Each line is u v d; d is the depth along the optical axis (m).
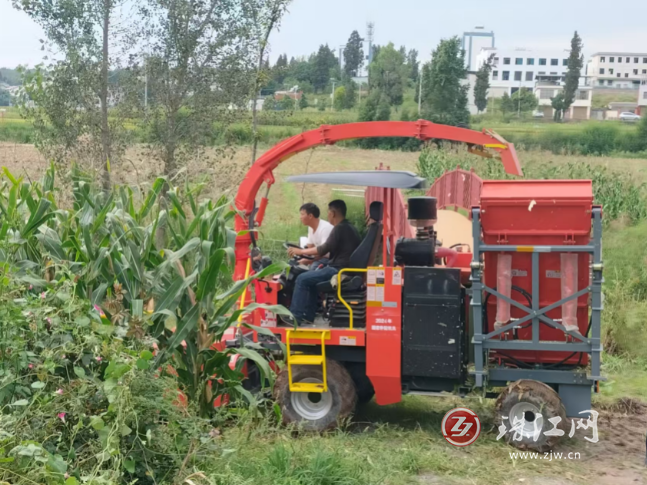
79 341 4.92
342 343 6.95
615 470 6.36
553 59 110.44
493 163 20.06
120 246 5.93
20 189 6.84
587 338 6.53
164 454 4.88
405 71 76.81
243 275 7.45
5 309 4.75
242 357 6.53
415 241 7.11
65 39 12.96
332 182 6.96
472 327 7.02
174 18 12.97
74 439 4.69
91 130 13.12
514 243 6.56
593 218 6.34
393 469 5.98
